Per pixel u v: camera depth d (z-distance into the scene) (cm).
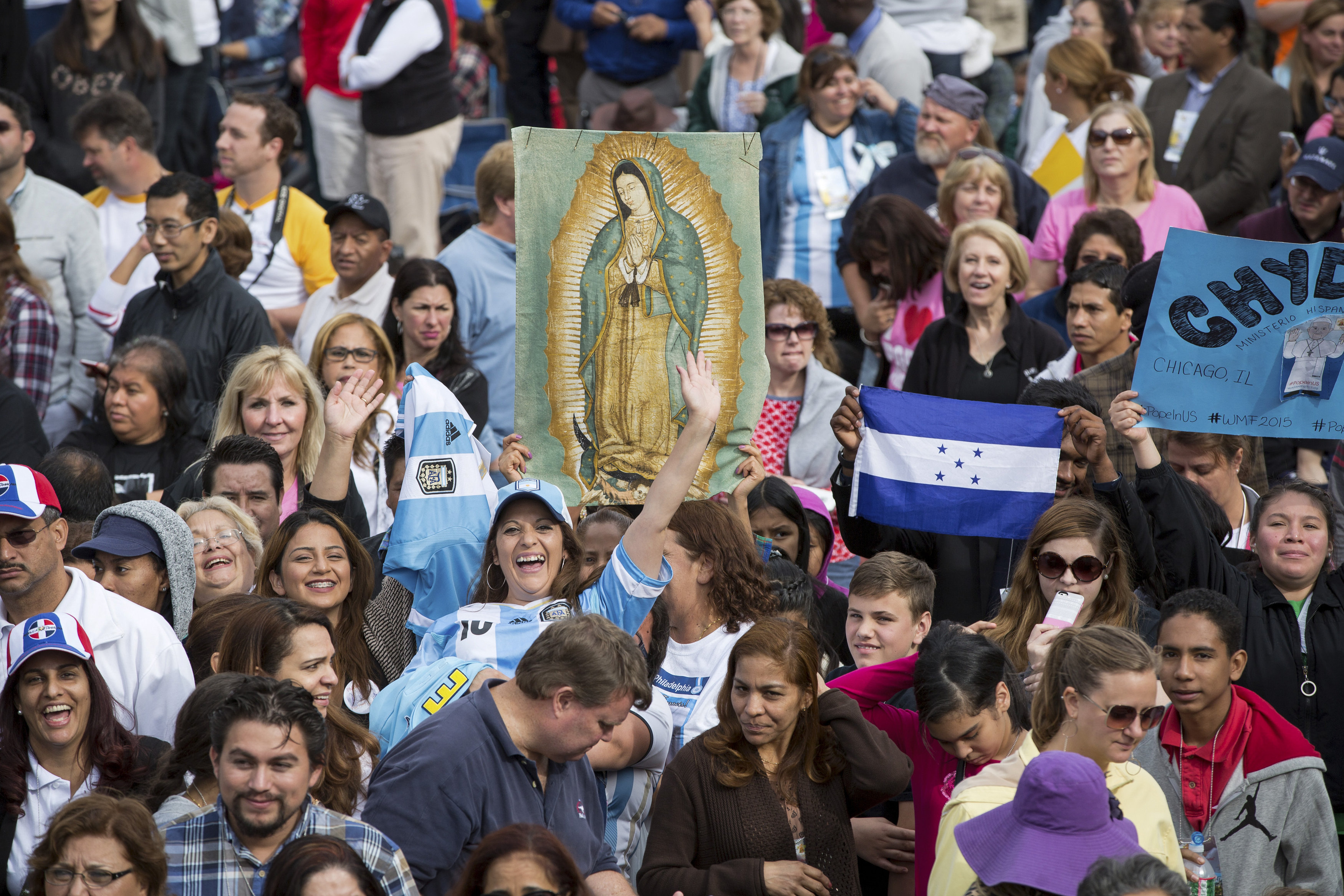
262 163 3297
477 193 3031
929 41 3972
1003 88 4075
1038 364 2695
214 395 2867
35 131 3791
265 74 4584
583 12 4197
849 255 3186
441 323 2761
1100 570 1848
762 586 1864
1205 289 2069
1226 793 1753
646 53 4200
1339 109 3244
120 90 3831
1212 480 2261
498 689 1532
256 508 2200
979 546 2266
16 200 3200
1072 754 1325
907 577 1958
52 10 4538
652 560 1752
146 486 2575
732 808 1605
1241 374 2064
